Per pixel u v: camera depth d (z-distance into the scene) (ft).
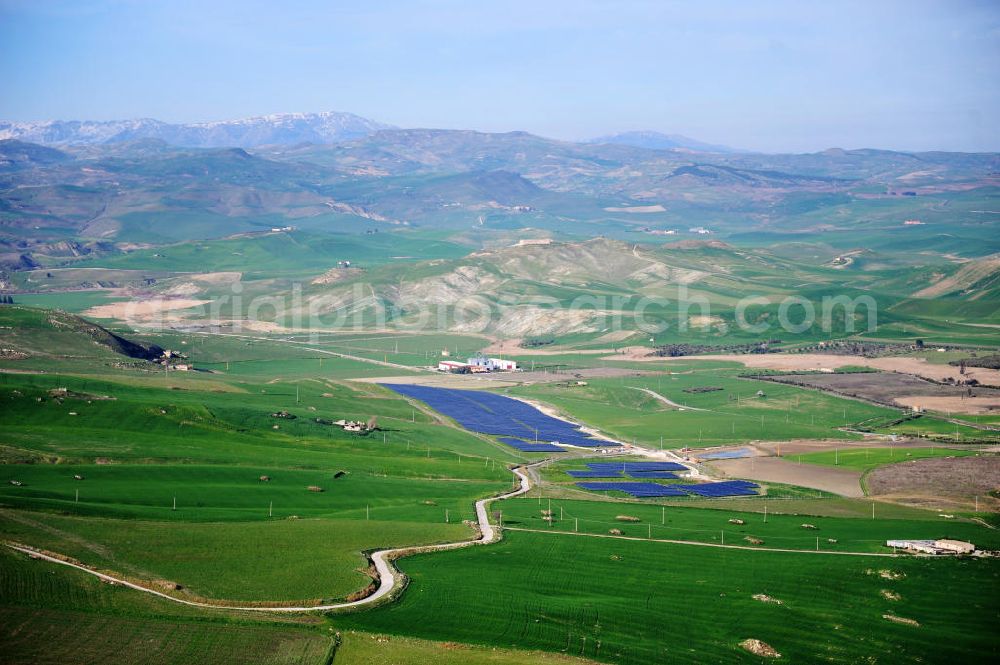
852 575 521.24
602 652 399.03
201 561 466.29
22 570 424.46
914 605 481.87
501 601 447.83
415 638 395.14
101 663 352.69
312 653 370.94
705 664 398.62
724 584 499.10
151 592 419.74
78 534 485.97
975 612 474.90
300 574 457.27
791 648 423.64
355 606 423.23
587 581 490.90
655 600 469.16
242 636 382.42
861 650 424.87
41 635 369.50
